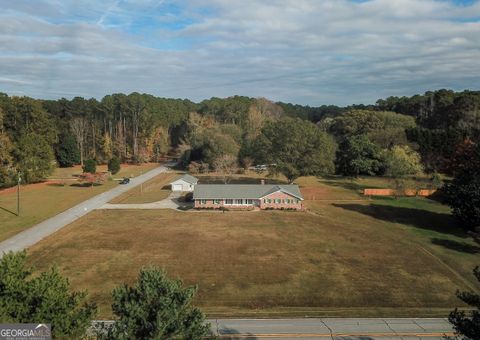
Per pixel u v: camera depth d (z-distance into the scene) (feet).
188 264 134.10
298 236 164.35
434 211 208.95
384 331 91.35
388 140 332.39
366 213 204.13
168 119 473.67
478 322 59.77
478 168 182.60
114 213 197.57
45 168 286.05
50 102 453.58
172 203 221.66
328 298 112.27
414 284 121.90
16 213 194.90
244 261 137.18
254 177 314.96
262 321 96.48
